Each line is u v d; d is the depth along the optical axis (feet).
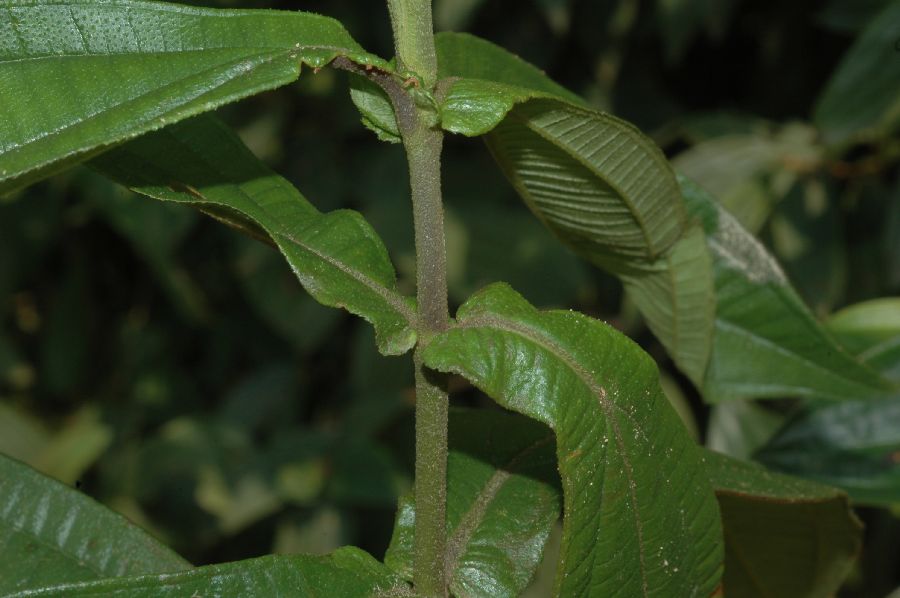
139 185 2.31
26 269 5.24
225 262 5.16
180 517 4.90
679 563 2.30
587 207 2.46
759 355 2.69
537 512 2.43
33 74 2.13
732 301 2.68
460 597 2.39
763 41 4.87
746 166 4.03
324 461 4.47
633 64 4.90
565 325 2.24
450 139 4.78
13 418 5.39
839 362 2.67
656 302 2.63
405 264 4.50
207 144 2.36
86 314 5.53
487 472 2.47
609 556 2.24
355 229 2.33
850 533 2.57
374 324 2.26
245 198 2.35
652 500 2.26
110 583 2.17
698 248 2.53
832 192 4.10
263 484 4.52
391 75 2.21
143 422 5.44
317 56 2.17
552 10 4.19
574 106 2.27
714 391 2.71
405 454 4.79
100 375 5.67
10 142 2.11
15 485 2.43
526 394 2.20
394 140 2.27
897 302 2.98
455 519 2.43
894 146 4.02
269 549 5.05
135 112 2.12
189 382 5.56
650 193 2.43
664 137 4.51
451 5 4.01
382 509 4.82
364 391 4.64
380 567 2.31
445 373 2.27
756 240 2.66
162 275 4.78
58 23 2.15
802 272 4.08
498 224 4.49
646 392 2.25
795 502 2.50
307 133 4.85
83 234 5.34
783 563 2.66
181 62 2.16
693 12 4.12
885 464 2.83
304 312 4.73
